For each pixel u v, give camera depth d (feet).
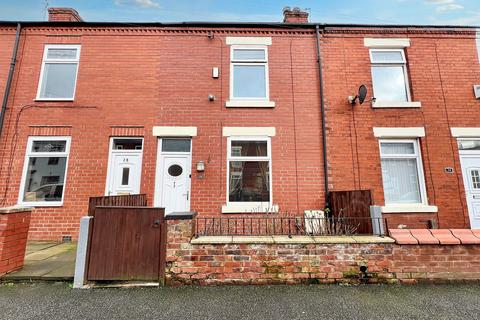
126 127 24.23
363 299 11.79
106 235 13.53
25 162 23.38
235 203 23.18
